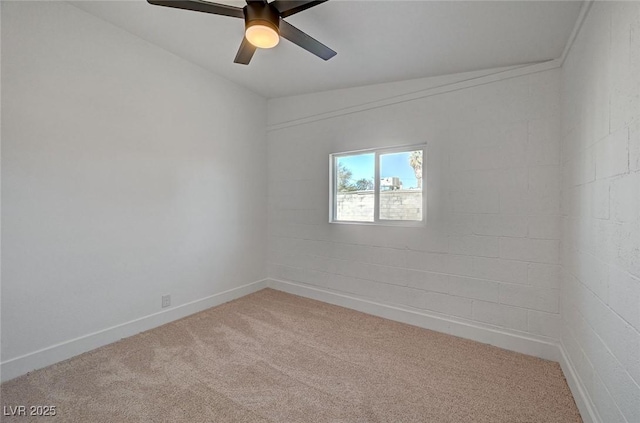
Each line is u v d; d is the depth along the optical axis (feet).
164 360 7.04
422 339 8.25
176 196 9.44
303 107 11.72
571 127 6.21
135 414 5.28
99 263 7.67
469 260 8.29
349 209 10.89
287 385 6.15
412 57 7.77
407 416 5.32
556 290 7.11
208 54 9.11
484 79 7.96
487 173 7.96
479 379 6.40
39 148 6.63
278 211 12.58
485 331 8.04
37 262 6.64
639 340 3.49
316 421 5.19
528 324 7.48
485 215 8.02
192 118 9.84
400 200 9.71
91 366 6.75
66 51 6.99
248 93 11.91
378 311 9.91
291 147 12.12
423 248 9.05
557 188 7.06
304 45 6.28
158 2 5.19
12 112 6.25
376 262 9.99
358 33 6.88
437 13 5.96
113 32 7.81
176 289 9.48
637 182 3.56
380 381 6.31
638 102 3.53
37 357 6.62
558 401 5.71
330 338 8.26
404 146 9.46
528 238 7.45
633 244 3.64
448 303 8.64
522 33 6.25
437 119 8.71
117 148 7.98
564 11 5.45
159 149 8.95
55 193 6.88
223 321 9.35
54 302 6.90
